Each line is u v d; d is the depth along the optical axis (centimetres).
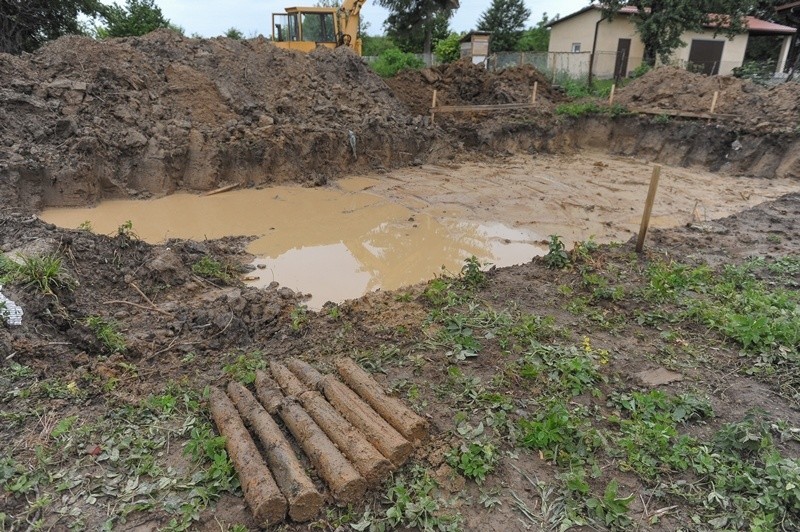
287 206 1142
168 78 1334
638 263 782
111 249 757
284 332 596
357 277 809
